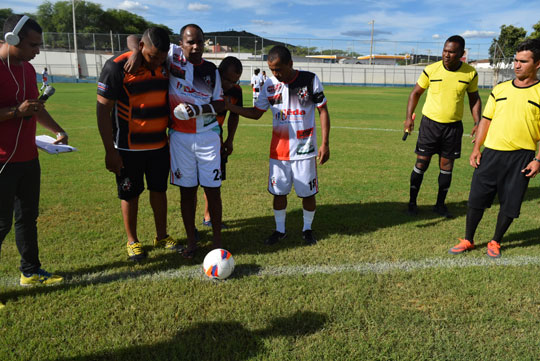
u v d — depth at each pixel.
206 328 2.29
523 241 3.67
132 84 2.86
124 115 2.96
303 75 3.29
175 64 2.97
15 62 2.36
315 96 3.32
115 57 2.80
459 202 4.93
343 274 2.95
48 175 5.78
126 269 3.02
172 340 2.17
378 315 2.43
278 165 3.46
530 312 2.49
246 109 3.49
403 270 3.04
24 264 2.72
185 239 3.64
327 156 3.50
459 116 4.28
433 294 2.68
